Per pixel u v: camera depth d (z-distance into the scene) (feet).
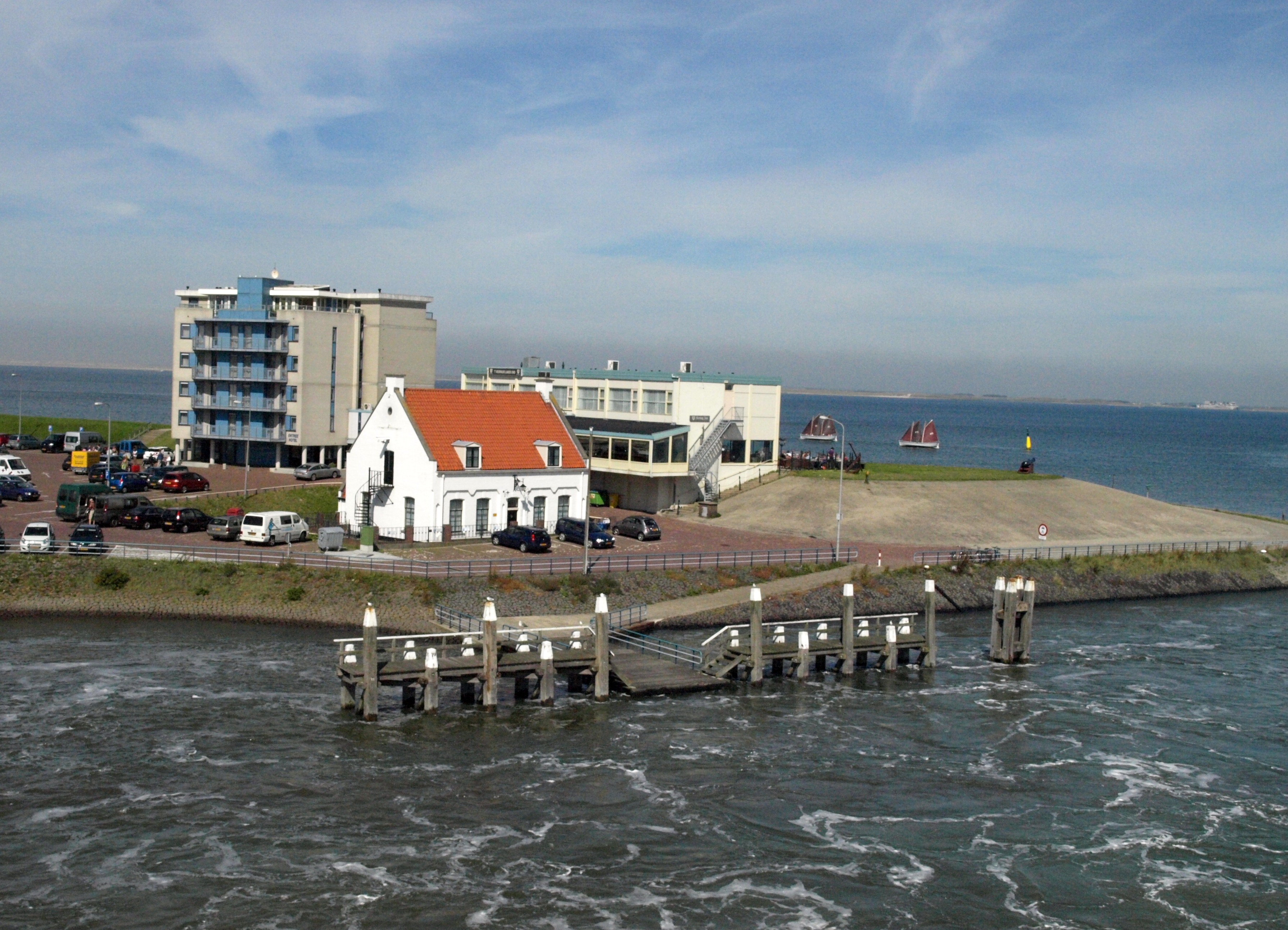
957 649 231.09
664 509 347.97
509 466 289.12
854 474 378.73
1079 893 127.34
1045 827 143.84
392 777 151.43
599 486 358.64
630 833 138.10
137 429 590.14
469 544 277.64
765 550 290.15
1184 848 138.82
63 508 292.81
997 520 343.26
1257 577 312.91
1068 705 192.75
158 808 139.03
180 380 424.05
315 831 135.03
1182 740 175.94
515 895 122.21
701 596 250.57
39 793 142.10
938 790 154.30
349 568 241.76
